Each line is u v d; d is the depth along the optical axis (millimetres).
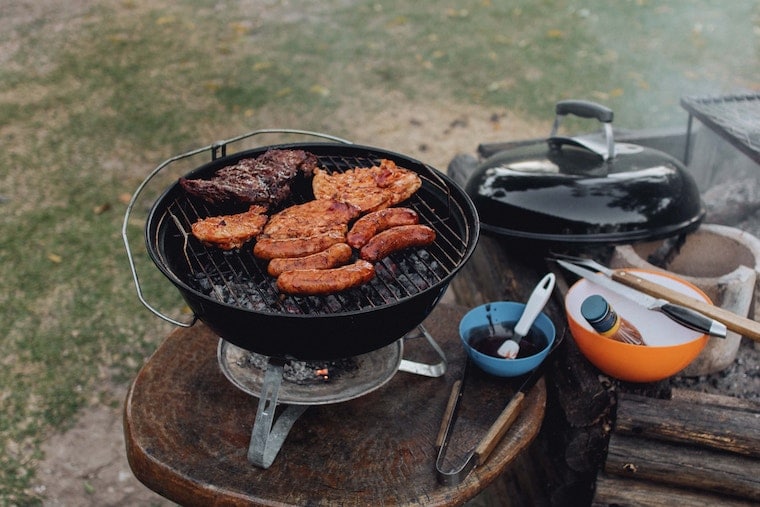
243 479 1083
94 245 2016
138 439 1125
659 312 1210
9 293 1854
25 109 2730
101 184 2285
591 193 1294
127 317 1802
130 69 3027
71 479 1481
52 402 1608
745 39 3193
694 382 1262
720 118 1423
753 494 1137
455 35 3320
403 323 1036
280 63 3076
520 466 1392
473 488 1083
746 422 1134
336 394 1143
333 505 1056
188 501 1090
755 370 1278
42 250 1989
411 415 1180
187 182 1169
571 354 1237
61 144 2504
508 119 2629
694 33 3254
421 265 1162
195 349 1273
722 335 1095
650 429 1147
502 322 1278
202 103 2762
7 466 1492
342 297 1120
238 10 3641
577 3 3635
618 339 1154
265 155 1254
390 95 2828
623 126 2498
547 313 1324
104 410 1603
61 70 3027
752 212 1550
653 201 1295
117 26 3441
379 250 1098
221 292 1117
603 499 1175
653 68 2949
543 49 3143
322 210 1187
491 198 1347
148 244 1045
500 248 1510
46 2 3719
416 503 1060
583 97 2729
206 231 1120
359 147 1307
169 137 2543
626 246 1333
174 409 1174
